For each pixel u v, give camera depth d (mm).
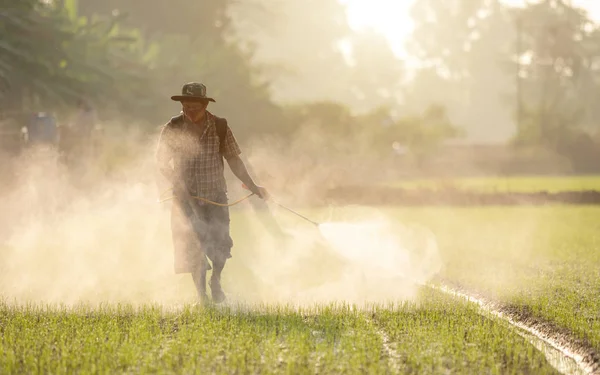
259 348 10852
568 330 12383
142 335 11289
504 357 10750
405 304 14156
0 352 10539
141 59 75500
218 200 15312
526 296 15297
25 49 62125
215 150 15211
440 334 11703
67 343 11125
